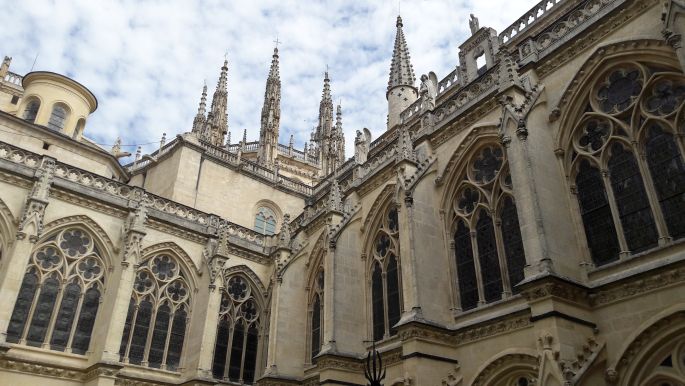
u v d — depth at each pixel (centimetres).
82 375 3003
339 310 2942
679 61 1667
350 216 3253
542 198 1991
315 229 3762
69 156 4138
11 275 2783
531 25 3353
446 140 2792
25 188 3102
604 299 1808
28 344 2905
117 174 4544
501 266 2292
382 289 2988
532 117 2181
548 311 1708
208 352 3312
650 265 1734
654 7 1989
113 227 3384
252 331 3862
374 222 3212
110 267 3303
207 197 4550
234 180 4816
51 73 4359
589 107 2159
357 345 2920
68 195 3241
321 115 8481
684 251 1684
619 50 2061
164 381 3250
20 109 4250
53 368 2911
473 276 2433
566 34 2342
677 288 1622
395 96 4516
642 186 1891
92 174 3416
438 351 2245
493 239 2389
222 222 3962
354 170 3544
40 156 3234
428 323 2250
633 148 1944
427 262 2484
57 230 3173
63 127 4331
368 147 4184
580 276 1931
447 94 3853
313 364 3344
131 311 3316
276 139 7088
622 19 2098
